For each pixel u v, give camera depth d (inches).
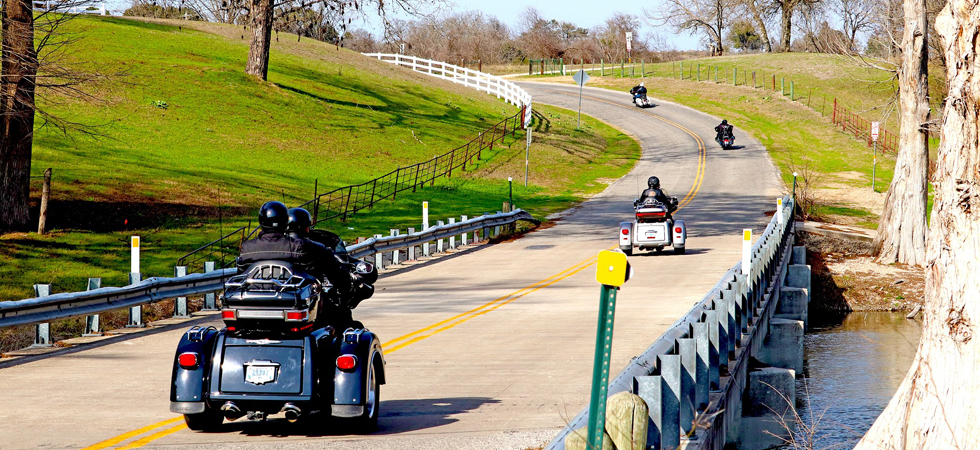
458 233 1624.0
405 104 3590.1
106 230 1485.0
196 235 1518.2
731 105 4488.2
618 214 2139.5
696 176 2864.2
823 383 914.1
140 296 834.8
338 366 410.0
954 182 327.6
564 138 3467.0
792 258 1606.8
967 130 323.9
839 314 1471.5
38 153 1985.7
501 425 451.2
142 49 3535.9
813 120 4042.8
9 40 1378.0
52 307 722.8
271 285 403.2
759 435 718.5
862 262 1675.7
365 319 874.1
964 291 324.5
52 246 1342.3
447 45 7278.5
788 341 1027.3
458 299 1029.8
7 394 538.6
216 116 2797.7
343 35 2886.3
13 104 1391.5
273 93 3223.4
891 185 1672.0
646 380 364.5
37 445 414.9
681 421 453.1
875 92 4485.7
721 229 1825.8
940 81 3363.7
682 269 1259.2
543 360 641.6
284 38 4596.5
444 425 453.4
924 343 345.7
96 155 2084.2
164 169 2058.3
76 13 1520.7
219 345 407.5
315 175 2367.1
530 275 1273.4
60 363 653.9
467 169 2731.3
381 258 1366.9
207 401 402.6
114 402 514.6
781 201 1454.2
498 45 7805.1
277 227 429.1
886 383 902.4
